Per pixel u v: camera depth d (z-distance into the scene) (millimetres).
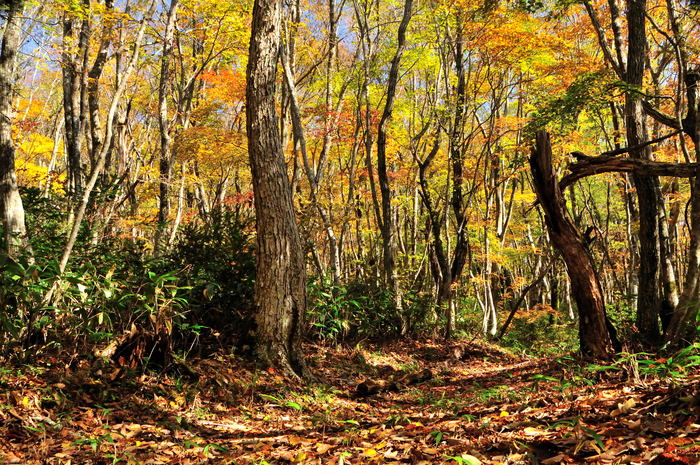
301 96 20219
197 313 7270
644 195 8680
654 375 4629
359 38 16922
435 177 20578
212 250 7984
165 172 15133
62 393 4672
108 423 4473
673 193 15484
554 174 6504
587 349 6719
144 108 19000
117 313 6043
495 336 17359
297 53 18281
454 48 16953
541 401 4609
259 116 6906
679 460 2480
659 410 3287
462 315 18531
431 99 19172
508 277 22750
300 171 17453
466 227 17156
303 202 15289
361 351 10430
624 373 5195
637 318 8680
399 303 13656
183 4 14930
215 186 24578
